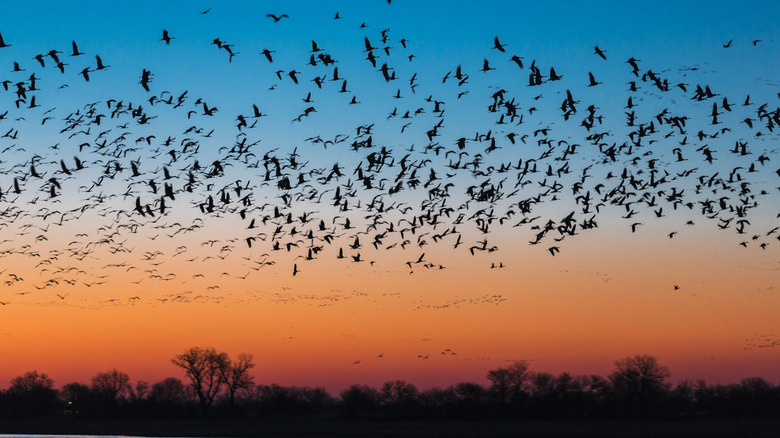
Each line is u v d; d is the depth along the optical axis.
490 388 118.69
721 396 116.56
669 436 86.19
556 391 117.81
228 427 112.12
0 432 112.12
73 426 121.50
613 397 117.56
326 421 117.50
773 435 86.88
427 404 119.38
